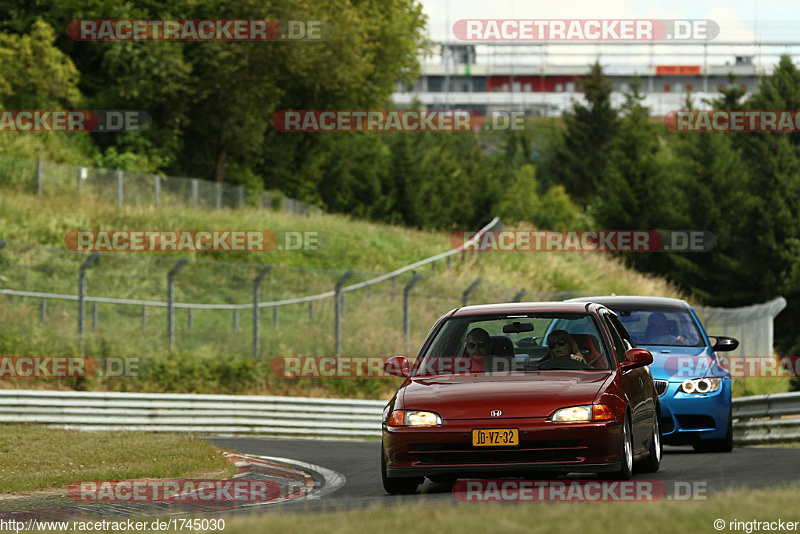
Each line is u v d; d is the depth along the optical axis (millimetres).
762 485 37344
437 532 24531
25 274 136750
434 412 38312
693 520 25234
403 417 38625
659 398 57188
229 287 150875
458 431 37750
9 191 164000
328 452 71938
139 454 63594
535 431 37438
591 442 37500
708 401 57344
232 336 128750
